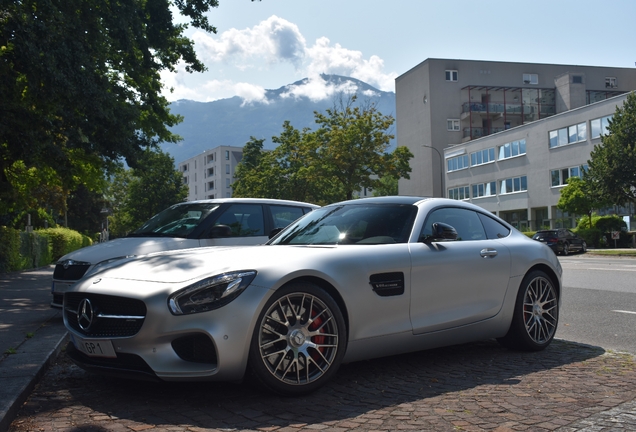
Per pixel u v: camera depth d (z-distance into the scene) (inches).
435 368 188.7
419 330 180.5
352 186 1676.9
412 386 166.1
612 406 144.5
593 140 1697.8
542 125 1908.2
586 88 2817.4
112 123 584.1
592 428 128.3
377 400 151.8
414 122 2844.5
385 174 1678.2
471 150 2300.7
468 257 197.2
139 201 2726.4
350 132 1610.5
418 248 186.2
